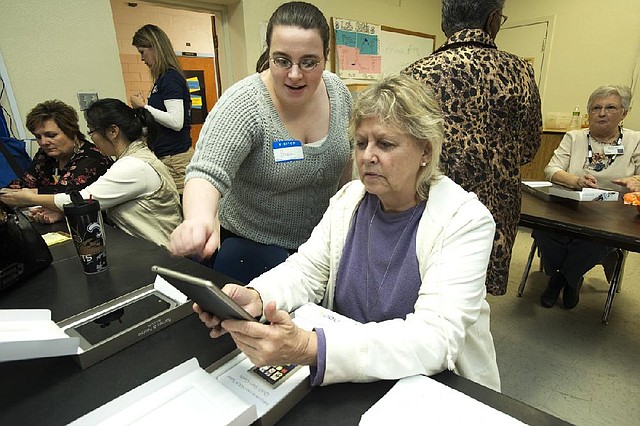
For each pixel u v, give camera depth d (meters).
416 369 0.65
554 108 4.54
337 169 1.31
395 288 0.87
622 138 2.36
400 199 0.88
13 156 2.16
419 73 1.37
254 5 3.15
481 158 1.37
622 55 3.92
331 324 0.77
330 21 3.66
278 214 1.29
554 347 2.03
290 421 0.57
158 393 0.56
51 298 0.92
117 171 1.64
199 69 4.55
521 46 4.69
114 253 1.18
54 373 0.66
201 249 0.82
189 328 0.78
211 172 1.00
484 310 0.89
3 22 2.11
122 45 4.17
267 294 0.85
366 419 0.55
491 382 0.96
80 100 2.45
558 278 2.38
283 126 1.15
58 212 1.60
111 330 0.74
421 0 4.70
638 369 1.84
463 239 0.80
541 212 1.80
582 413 1.59
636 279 2.74
